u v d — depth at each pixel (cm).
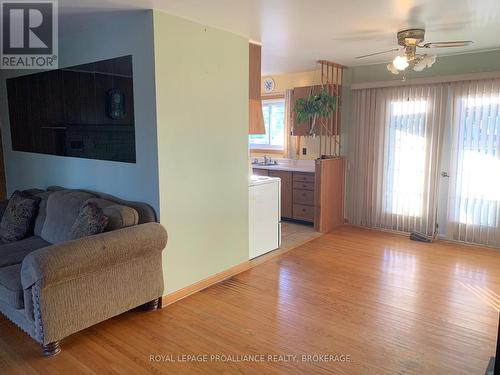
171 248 311
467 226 466
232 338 262
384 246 464
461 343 252
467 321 281
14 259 295
